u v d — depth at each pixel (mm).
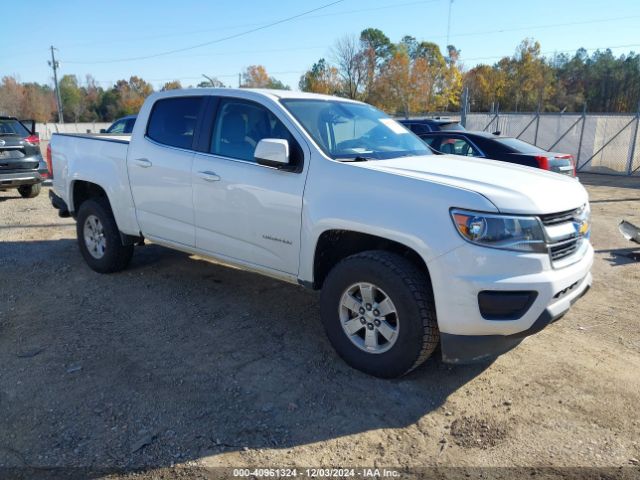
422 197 3205
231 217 4223
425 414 3166
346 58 65000
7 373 3574
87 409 3150
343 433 2971
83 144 5688
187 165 4516
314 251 3701
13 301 4926
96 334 4207
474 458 2773
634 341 4180
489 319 3086
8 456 2725
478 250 3023
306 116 4074
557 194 3389
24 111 82938
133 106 88938
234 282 5512
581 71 98250
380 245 3664
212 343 4078
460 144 8781
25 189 11383
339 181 3553
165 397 3289
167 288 5301
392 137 4551
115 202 5270
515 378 3586
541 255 3104
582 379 3568
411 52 82000
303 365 3734
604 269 6242
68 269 5926
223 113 4402
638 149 18469
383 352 3441
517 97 77875
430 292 3271
